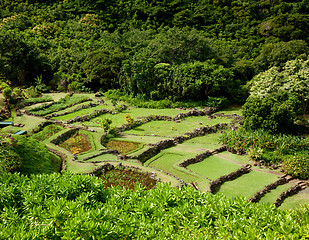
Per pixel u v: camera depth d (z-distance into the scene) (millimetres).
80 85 49031
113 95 45000
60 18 75000
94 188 9477
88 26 70312
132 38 57625
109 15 75125
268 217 7609
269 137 25734
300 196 19219
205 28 64562
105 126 28703
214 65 42750
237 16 66125
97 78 49438
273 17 60781
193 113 36906
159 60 46219
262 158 24125
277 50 43938
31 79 52344
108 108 38438
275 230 6805
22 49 48562
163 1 74312
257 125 28406
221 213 8109
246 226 7117
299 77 34750
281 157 23688
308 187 20453
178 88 41281
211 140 28688
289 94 33438
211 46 50312
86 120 33375
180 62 46188
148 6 75562
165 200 8711
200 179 19609
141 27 69188
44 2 81062
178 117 35156
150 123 33531
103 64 48906
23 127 29453
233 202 8562
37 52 51844
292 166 21859
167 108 39938
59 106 37938
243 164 23141
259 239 6445
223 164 23047
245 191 18906
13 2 75875
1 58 46594
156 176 19219
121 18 75625
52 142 25188
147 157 23969
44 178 9977
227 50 50969
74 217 7191
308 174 21391
